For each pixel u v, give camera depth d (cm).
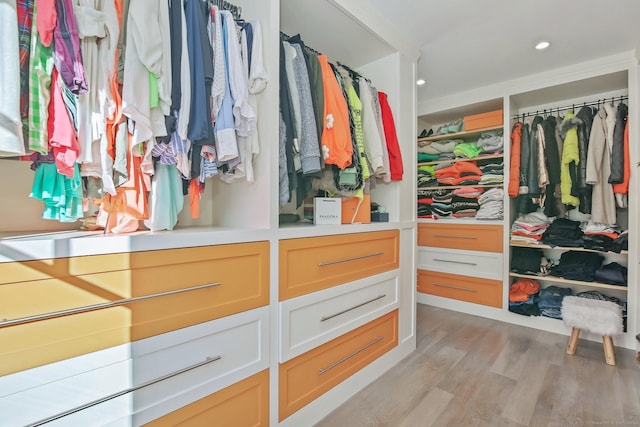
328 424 140
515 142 264
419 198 330
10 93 65
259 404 119
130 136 90
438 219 313
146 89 89
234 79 111
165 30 95
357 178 166
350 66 216
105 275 82
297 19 161
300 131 138
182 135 98
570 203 237
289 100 136
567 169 238
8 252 68
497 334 242
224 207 144
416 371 186
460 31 191
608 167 221
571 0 161
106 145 86
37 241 72
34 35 73
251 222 130
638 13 170
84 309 78
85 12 79
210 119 105
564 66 238
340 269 156
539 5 165
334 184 164
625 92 249
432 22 182
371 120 179
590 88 249
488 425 138
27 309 70
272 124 123
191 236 99
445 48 212
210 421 104
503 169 275
